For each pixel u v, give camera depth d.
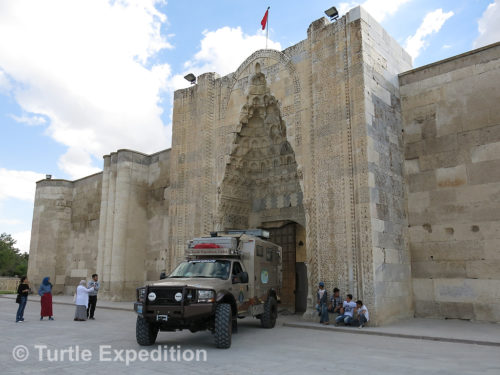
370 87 11.60
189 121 16.52
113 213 20.66
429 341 8.24
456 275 11.16
